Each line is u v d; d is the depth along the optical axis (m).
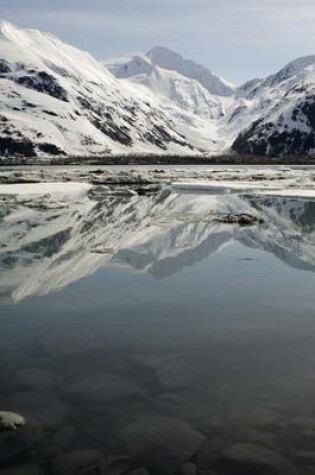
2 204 46.72
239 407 8.98
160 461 7.56
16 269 19.81
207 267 20.41
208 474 7.27
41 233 29.91
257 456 7.62
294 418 8.61
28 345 11.84
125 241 26.80
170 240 27.12
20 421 8.47
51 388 9.70
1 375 10.23
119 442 8.01
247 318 13.79
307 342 12.01
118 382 9.94
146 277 18.64
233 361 10.91
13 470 7.39
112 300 15.54
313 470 7.33
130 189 67.69
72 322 13.48
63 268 20.12
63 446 7.93
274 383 9.88
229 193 61.84
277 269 20.03
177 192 63.78
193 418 8.66
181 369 10.55
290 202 50.66
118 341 12.05
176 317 13.91
